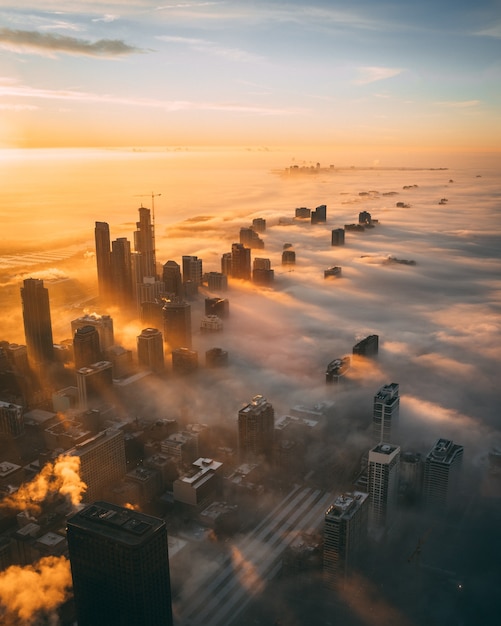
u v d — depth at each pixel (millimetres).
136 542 161000
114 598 169625
